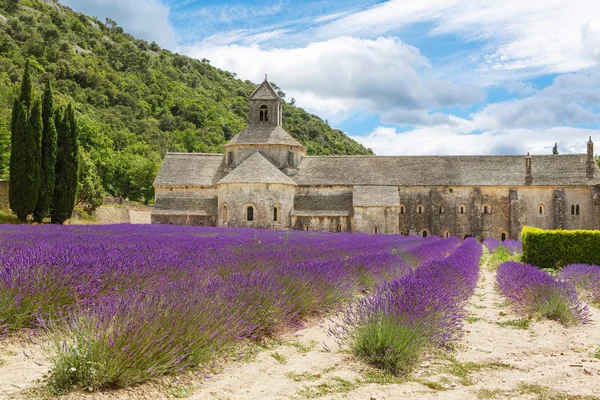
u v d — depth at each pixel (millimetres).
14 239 16609
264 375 6777
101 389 5582
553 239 24250
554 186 54406
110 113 123625
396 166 58781
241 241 23422
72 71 133875
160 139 119500
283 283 10047
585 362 7816
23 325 7398
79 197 54812
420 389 6328
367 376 6809
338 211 53719
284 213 51875
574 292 12211
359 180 56375
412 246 30109
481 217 55406
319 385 6391
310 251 19422
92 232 26016
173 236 25469
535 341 9352
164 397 5703
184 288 7941
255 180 50469
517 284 13203
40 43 139500
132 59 172125
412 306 8234
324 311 11023
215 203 55781
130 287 8094
